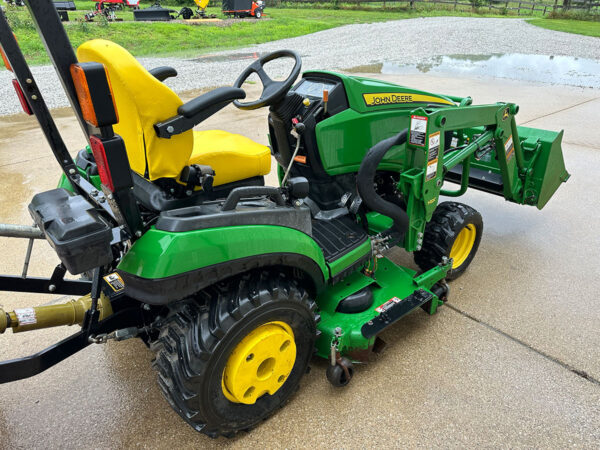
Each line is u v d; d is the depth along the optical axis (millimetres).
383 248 2514
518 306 2838
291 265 1905
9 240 3660
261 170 2320
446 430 1991
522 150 3244
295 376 2092
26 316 1683
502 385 2232
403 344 2523
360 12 28719
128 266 1594
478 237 3119
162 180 1788
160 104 1547
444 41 16594
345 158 2596
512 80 9617
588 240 3615
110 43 1539
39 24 1228
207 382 1696
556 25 22844
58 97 8484
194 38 16656
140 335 2057
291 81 2258
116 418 2109
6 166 5180
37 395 2238
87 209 1516
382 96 2662
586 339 2543
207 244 1596
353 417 2068
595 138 5875
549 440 1939
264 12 27125
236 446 1945
